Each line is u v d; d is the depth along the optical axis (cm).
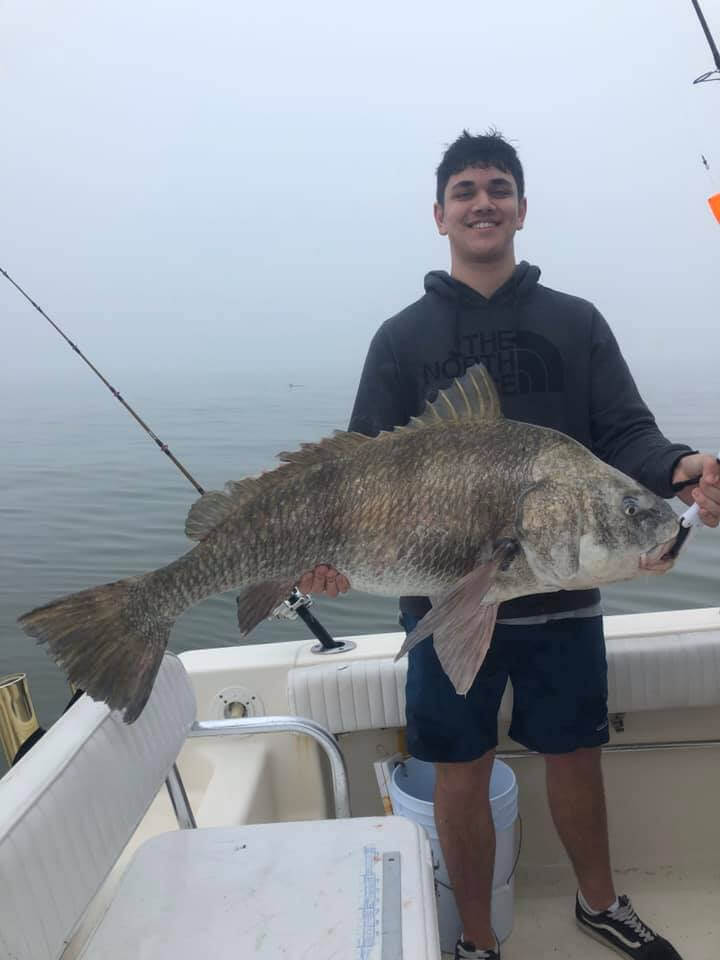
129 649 181
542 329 237
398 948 146
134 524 893
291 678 275
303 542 197
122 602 183
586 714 233
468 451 194
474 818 233
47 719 528
